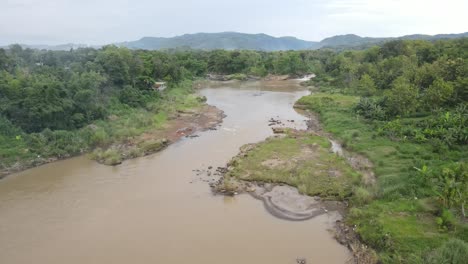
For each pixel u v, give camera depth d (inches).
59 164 1862.7
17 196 1486.2
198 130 2466.8
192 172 1717.5
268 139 2148.1
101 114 2421.3
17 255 1091.3
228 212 1326.3
